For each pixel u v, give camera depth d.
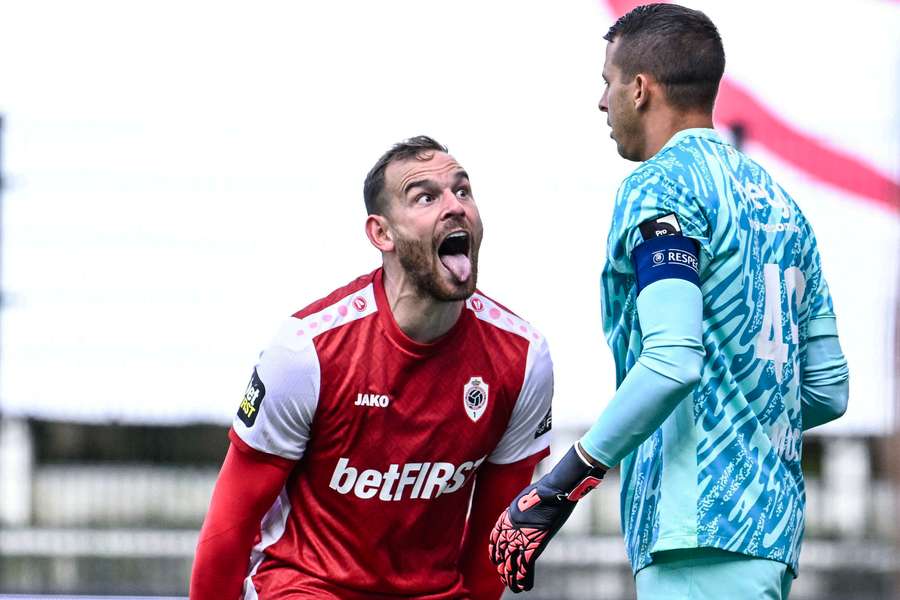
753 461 9.28
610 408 9.09
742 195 9.56
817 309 10.30
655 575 9.47
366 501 10.66
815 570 24.53
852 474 24.36
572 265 23.23
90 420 23.92
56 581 24.75
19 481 24.39
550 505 9.41
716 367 9.30
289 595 10.70
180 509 24.92
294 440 10.59
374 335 10.46
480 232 10.50
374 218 10.46
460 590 11.23
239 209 23.48
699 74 9.84
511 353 10.78
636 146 10.12
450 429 10.62
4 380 23.70
